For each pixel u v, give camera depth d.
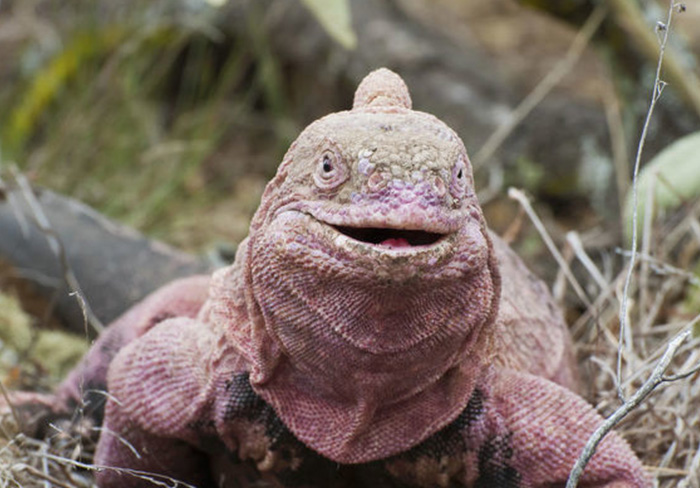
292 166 2.94
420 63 7.18
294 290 2.85
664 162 4.54
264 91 7.95
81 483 3.64
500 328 3.33
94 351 3.88
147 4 7.65
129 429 3.41
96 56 7.50
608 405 3.73
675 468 3.65
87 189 6.65
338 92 7.52
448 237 2.72
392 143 2.75
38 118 7.35
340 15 4.48
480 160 5.64
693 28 7.11
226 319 3.20
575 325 4.51
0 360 4.67
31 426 3.88
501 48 7.57
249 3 7.67
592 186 6.49
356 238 2.81
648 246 4.44
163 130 7.65
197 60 7.80
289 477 3.26
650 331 4.11
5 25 8.27
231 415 3.19
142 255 4.86
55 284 4.82
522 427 3.15
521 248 5.99
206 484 3.57
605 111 6.68
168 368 3.31
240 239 6.73
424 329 2.83
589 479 3.17
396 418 3.08
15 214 4.91
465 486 3.24
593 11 5.63
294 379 3.08
